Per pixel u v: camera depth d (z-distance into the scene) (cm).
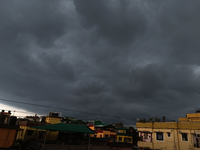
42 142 2455
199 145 2670
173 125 3053
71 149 2395
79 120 5288
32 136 3134
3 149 1980
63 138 3334
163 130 3181
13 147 2061
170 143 2994
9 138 2080
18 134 3234
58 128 2444
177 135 2953
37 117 4375
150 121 3506
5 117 2339
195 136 2738
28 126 3128
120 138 5531
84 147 2541
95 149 2669
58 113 4234
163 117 3397
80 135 3203
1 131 2036
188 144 2777
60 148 2294
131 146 3647
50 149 2217
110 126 5850
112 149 3262
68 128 2553
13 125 2158
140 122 3681
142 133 3575
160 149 3086
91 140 3041
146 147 3269
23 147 2280
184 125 2922
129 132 6381
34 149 2284
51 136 3356
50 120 4000
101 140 3559
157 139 3219
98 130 5138
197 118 3053
